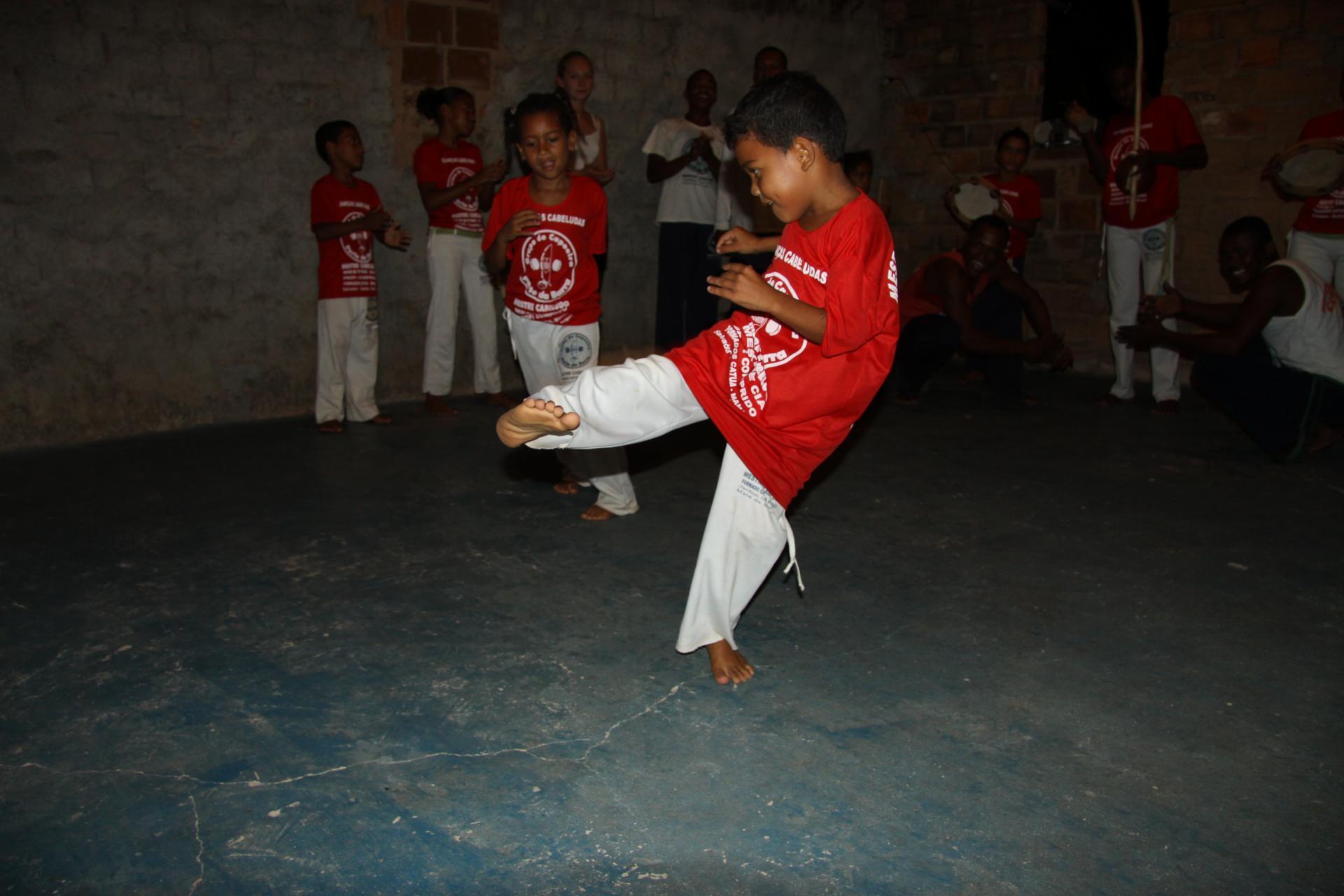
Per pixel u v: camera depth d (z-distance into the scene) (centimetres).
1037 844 208
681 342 724
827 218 243
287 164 580
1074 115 646
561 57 677
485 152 654
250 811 217
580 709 260
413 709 259
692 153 667
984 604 329
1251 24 664
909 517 415
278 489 448
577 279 395
